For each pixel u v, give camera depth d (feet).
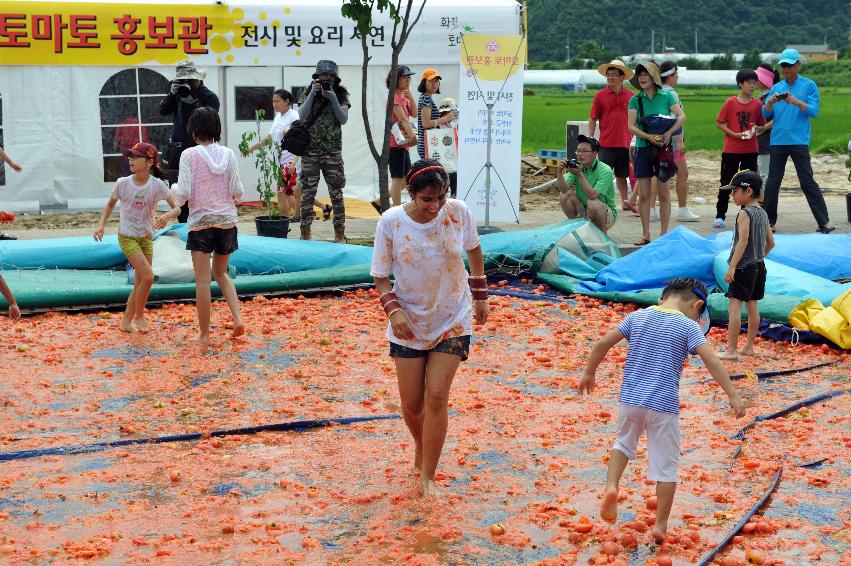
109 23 56.44
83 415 25.05
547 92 416.46
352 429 24.34
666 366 18.60
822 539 18.37
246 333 33.42
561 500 19.93
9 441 23.09
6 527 18.65
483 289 21.42
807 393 27.45
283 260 40.91
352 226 53.06
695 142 130.21
